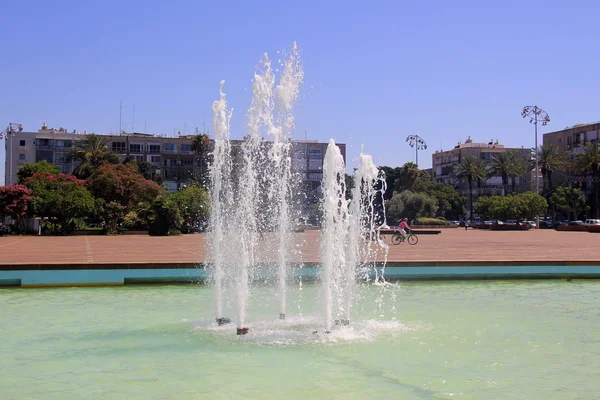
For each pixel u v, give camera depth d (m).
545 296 11.37
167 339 7.46
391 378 5.68
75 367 6.13
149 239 34.66
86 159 71.75
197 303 10.42
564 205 66.62
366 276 13.49
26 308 9.94
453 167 99.00
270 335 7.69
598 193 69.38
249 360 6.41
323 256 8.74
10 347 7.04
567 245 26.22
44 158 86.12
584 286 12.91
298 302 10.56
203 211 47.28
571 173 74.62
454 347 6.98
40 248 23.75
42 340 7.42
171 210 42.50
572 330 8.01
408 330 7.98
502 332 7.84
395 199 70.31
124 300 10.81
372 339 7.43
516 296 11.38
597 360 6.38
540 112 59.50
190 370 6.00
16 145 85.06
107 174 51.72
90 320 8.79
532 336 7.60
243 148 9.58
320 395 5.16
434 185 83.81
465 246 25.45
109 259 16.78
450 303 10.46
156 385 5.48
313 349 6.91
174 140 92.12
